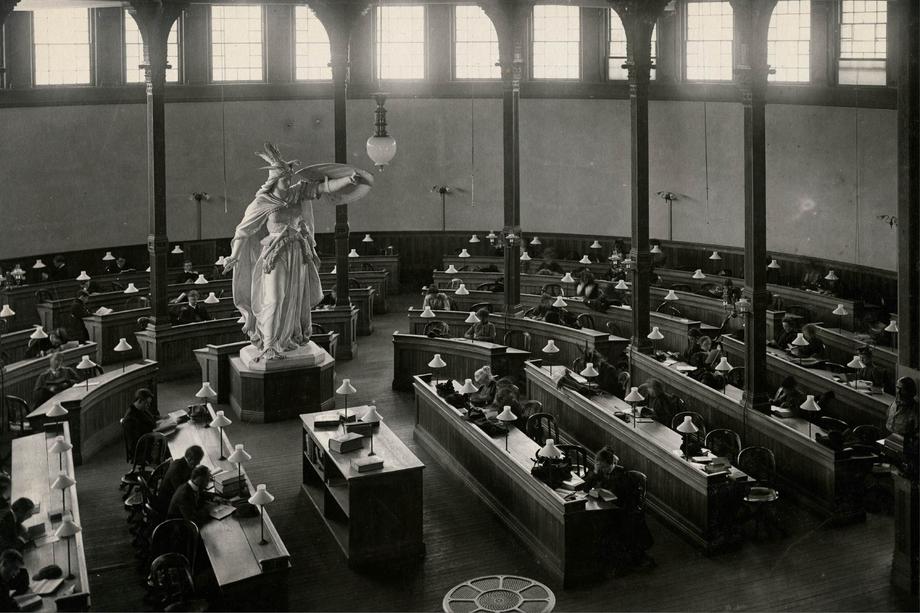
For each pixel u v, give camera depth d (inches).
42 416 682.8
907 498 522.3
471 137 1301.7
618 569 550.0
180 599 486.9
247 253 818.8
